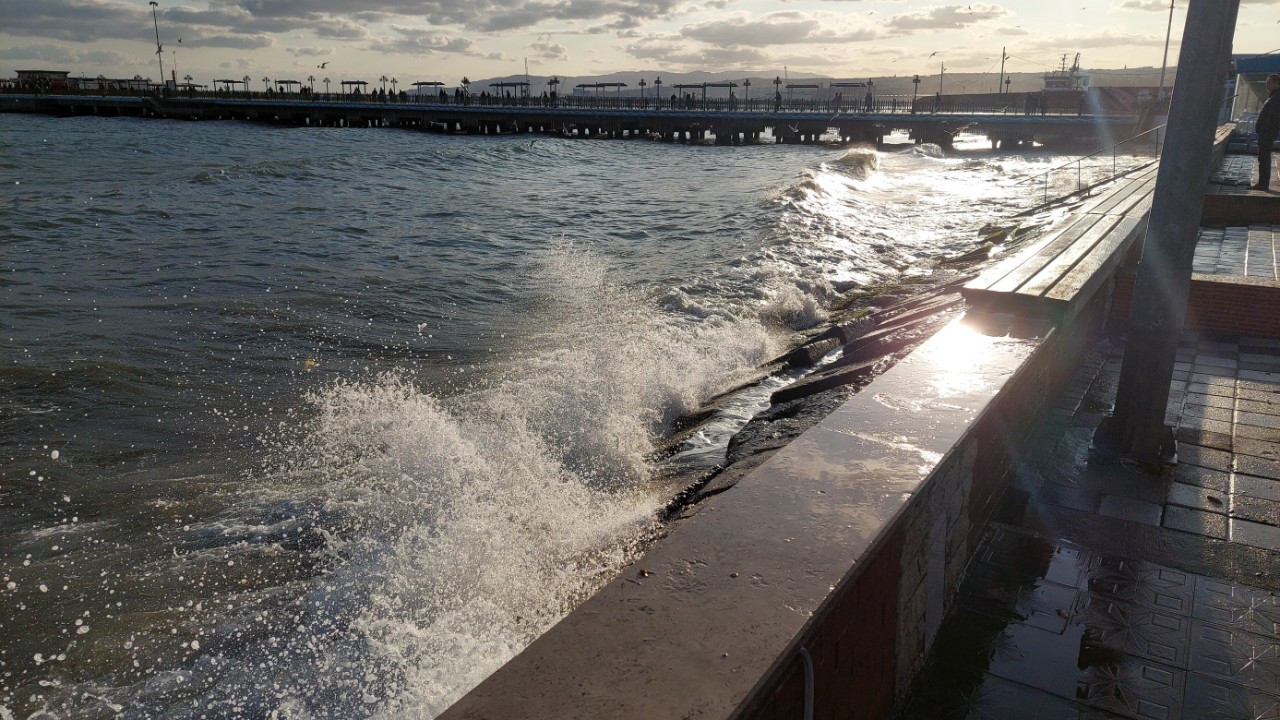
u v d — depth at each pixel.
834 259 15.59
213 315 11.52
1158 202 4.37
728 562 2.12
